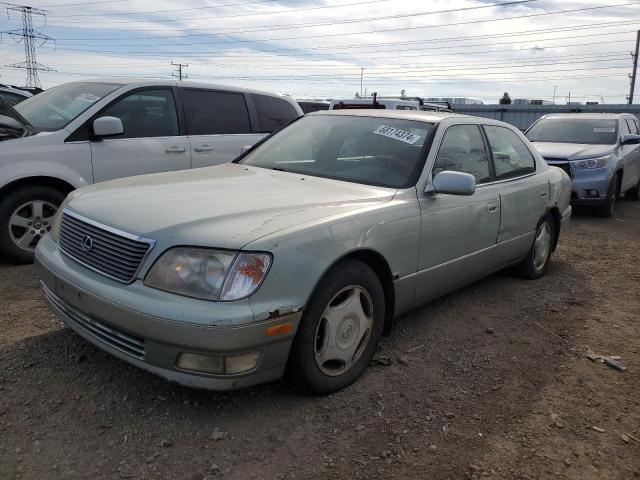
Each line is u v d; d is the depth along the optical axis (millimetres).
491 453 2830
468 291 5238
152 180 3785
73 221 3240
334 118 4652
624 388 3582
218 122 6746
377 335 3492
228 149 6734
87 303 2916
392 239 3449
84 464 2537
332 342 3158
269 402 3111
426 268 3844
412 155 3988
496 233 4629
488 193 4488
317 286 2973
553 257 6844
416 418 3080
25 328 3820
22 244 5242
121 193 3396
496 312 4754
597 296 5379
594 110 31516
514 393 3432
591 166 9609
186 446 2703
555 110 33469
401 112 4570
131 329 2721
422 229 3711
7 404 2928
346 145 4250
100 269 2949
